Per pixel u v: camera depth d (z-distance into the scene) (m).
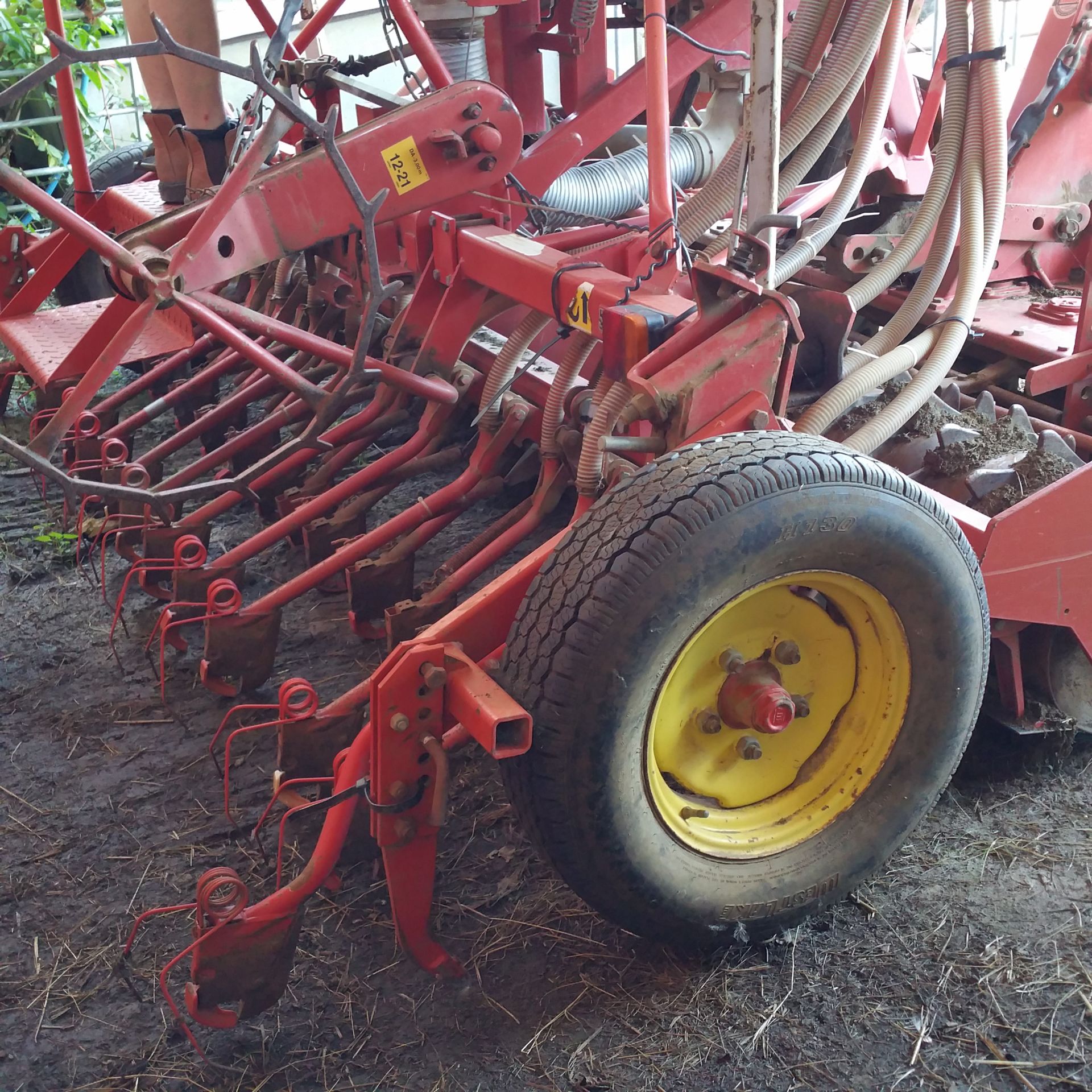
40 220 7.50
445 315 3.07
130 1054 1.94
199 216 3.01
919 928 2.09
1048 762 2.49
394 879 1.90
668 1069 1.83
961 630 1.98
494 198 3.13
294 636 3.21
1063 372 3.01
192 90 3.82
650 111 2.23
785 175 2.82
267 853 2.38
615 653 1.71
